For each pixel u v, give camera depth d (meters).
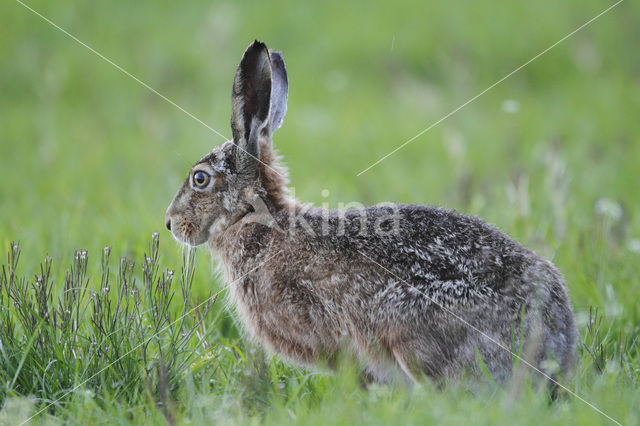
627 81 32.50
